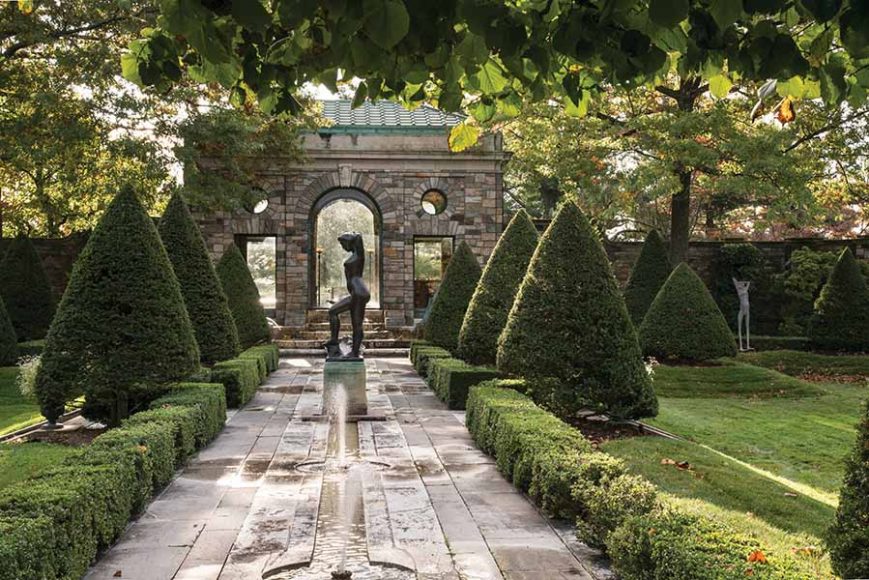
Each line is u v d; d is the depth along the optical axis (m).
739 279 27.05
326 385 12.34
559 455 6.78
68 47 18.06
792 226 31.27
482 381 12.23
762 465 10.26
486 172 27.55
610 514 5.33
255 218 26.94
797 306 26.42
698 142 22.69
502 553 5.77
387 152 27.12
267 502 7.22
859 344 22.30
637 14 3.21
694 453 9.05
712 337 18.91
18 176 24.69
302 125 25.59
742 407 15.26
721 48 3.43
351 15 2.68
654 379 17.66
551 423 8.19
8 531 4.31
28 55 18.83
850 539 4.38
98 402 10.59
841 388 18.52
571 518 6.45
